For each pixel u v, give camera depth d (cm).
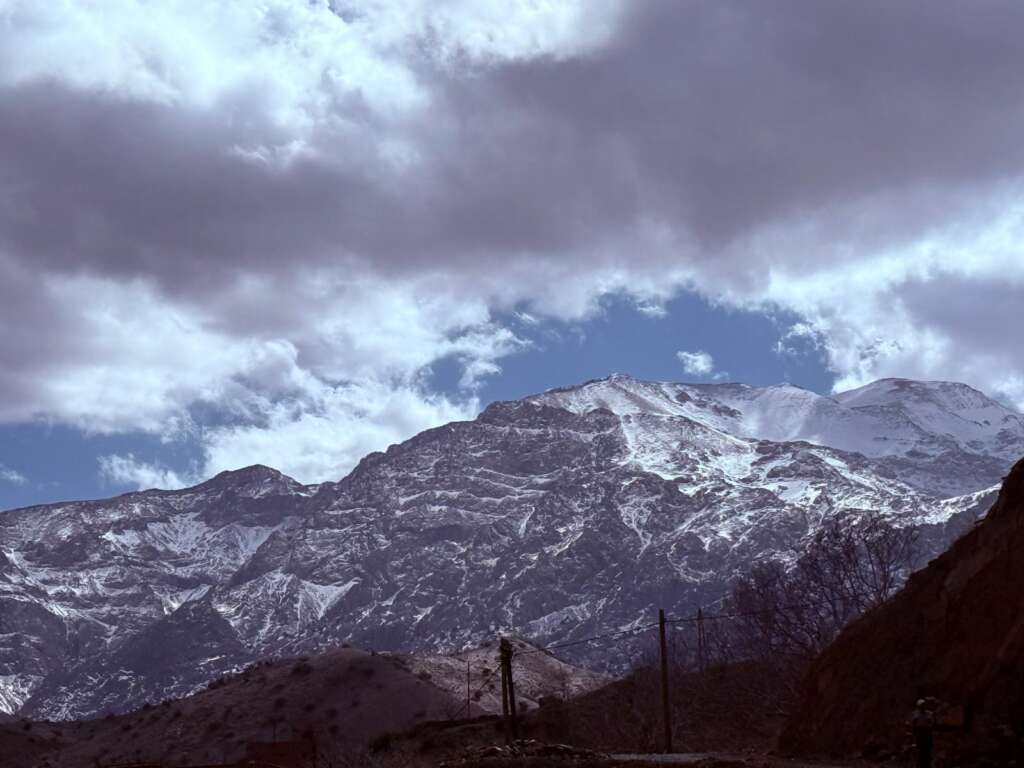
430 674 18688
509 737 7988
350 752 9819
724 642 11688
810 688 5178
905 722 4381
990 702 4181
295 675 18425
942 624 4688
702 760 4500
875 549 10431
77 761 16525
